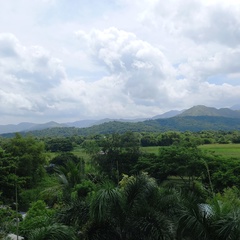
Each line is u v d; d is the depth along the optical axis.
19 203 26.64
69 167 25.11
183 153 33.47
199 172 32.16
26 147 38.28
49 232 8.12
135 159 45.34
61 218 9.69
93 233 8.95
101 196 8.57
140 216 8.74
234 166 29.91
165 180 35.41
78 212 9.59
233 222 7.62
